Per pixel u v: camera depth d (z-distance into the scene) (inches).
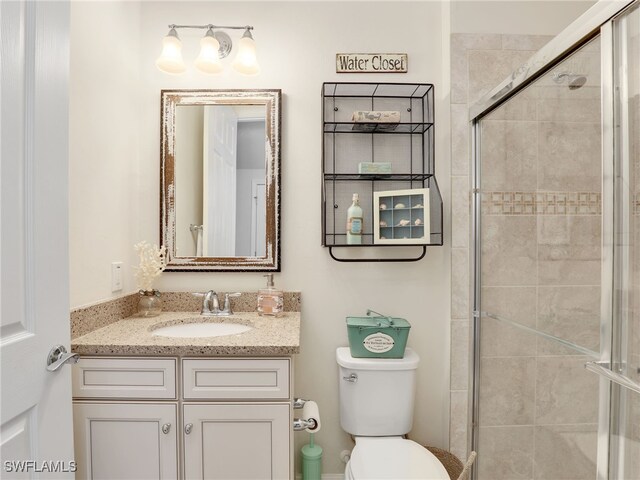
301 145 72.1
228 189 71.1
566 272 44.3
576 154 41.6
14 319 30.8
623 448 36.9
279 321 63.2
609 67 36.3
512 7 68.3
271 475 50.4
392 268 71.9
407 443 58.9
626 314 35.7
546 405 49.6
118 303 63.0
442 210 66.6
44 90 34.2
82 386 49.5
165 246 70.6
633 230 34.9
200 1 71.9
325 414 71.6
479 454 64.0
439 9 72.7
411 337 72.2
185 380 49.9
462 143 67.6
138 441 49.8
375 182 71.8
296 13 72.5
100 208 58.9
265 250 71.1
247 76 72.0
